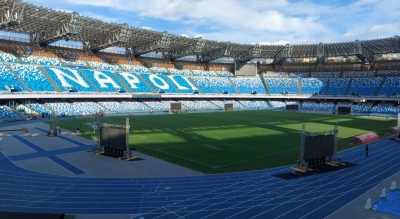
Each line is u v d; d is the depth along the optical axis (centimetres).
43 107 8244
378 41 10056
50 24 7831
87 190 2625
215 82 12512
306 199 2472
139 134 5434
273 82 13188
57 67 9400
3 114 7275
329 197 2519
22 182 2816
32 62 9038
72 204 2327
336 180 2970
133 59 11588
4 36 8806
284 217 2138
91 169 3247
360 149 4450
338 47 11306
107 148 3972
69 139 4919
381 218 2127
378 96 10800
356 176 3106
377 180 2986
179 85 11475
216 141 4875
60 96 8350
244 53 12538
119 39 8738
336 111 10588
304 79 13100
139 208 2269
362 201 2434
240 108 11925
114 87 9825
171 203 2367
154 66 11988
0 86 7581
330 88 12269
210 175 3098
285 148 4416
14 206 2277
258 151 4212
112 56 11125
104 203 2353
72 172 3131
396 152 4262
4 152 4000
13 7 6241
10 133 5462
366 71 12338
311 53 12338
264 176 3083
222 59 13900
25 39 9212
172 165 3447
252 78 13350
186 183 2838
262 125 6869
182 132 5706
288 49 12038
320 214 2189
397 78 11275
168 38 9694
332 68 13200
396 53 11519
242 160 3719
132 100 10419
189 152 4100
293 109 11175
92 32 8638
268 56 13175
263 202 2402
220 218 2114
